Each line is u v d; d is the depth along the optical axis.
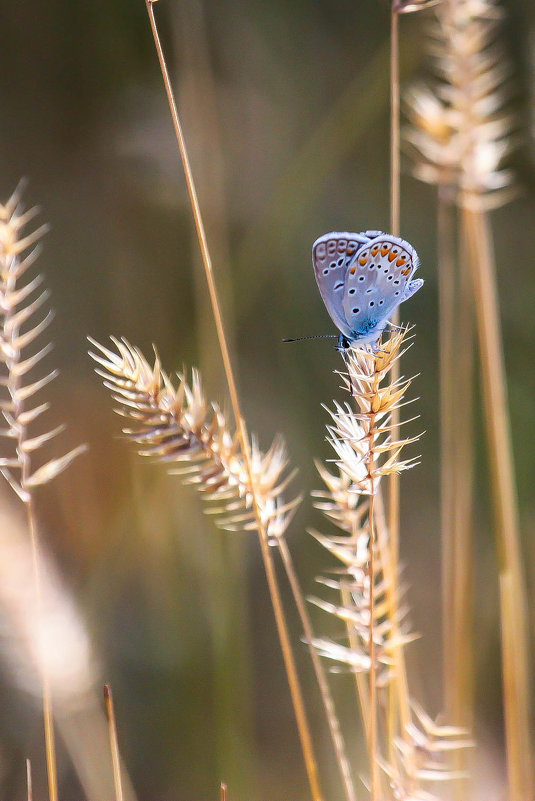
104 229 0.76
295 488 0.75
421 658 0.73
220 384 0.69
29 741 0.70
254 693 0.72
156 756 0.71
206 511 0.60
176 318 0.75
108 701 0.60
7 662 0.61
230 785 0.67
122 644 0.71
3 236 0.59
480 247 0.66
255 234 0.72
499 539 0.65
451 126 0.65
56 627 0.61
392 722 0.62
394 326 0.63
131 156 0.71
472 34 0.65
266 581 0.74
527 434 0.77
